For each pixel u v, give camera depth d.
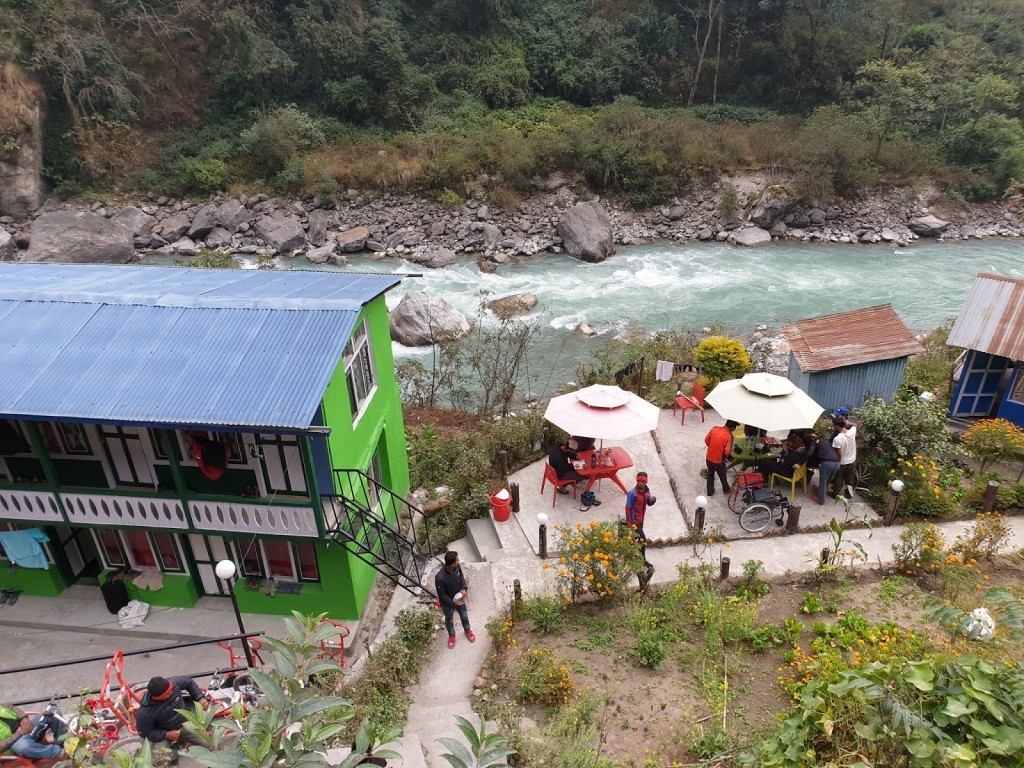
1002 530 11.01
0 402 9.12
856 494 13.05
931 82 40.19
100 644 11.06
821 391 14.45
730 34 47.59
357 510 10.41
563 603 10.71
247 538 10.41
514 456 15.16
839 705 6.33
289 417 8.77
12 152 36.38
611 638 10.20
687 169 38.81
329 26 41.91
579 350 24.05
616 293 29.59
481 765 4.72
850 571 11.07
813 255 34.47
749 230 36.34
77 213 34.81
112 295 11.12
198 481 10.58
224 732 5.08
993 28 45.41
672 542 12.03
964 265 32.50
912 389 16.36
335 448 10.23
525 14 49.66
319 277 13.39
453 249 35.16
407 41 46.03
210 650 10.86
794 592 10.85
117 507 10.30
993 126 38.31
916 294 29.02
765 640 9.82
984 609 8.42
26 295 11.11
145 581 11.41
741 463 13.67
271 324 10.28
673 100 47.78
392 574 12.09
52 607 11.61
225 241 35.41
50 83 38.50
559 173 39.59
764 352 20.50
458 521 13.59
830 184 37.16
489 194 37.53
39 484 10.52
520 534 12.69
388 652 9.91
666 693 9.13
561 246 35.34
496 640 10.16
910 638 8.98
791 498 12.90
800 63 44.91
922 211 37.72
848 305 28.02
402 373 19.72
